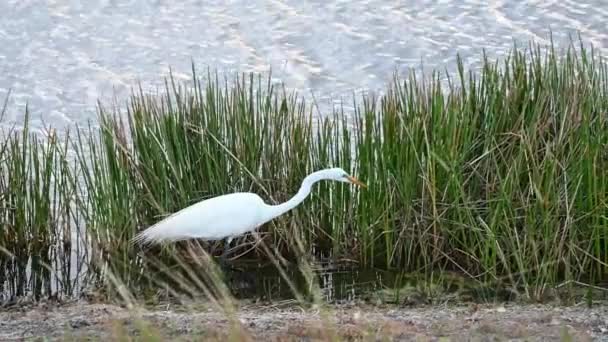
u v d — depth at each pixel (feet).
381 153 47.57
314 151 49.80
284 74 73.31
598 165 45.14
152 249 49.80
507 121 46.57
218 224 46.88
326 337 32.68
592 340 35.45
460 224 45.98
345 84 71.92
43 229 50.01
